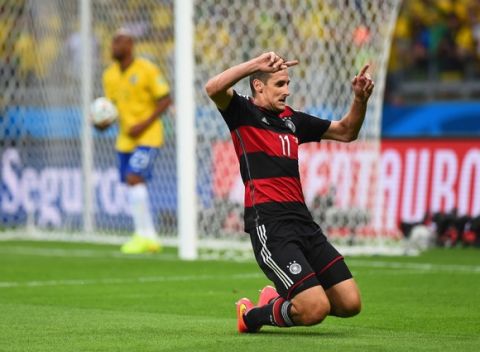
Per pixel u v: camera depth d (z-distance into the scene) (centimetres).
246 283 3459
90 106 5441
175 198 5381
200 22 4791
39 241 5519
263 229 2203
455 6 6500
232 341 2139
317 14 4669
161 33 5522
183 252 4409
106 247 5100
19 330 2359
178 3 4222
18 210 6016
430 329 2370
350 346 2050
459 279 3556
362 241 4772
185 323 2486
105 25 5588
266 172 2231
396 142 5206
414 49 6569
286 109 2333
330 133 2366
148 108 4631
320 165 4847
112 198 5544
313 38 4684
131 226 5441
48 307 2838
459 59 6438
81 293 3186
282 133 2269
